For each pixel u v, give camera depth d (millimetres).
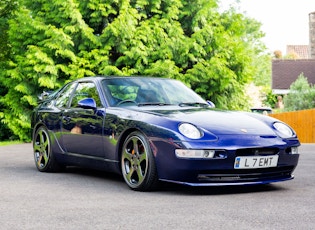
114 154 5836
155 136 5285
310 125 17141
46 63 15922
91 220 4062
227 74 16703
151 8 17438
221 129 5281
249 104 19734
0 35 17672
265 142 5285
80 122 6434
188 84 16562
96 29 17250
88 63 16219
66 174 7000
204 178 5191
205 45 17469
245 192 5395
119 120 5766
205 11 17500
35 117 7457
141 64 16547
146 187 5426
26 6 17406
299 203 4727
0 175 6895
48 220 4074
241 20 18656
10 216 4230
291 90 23266
